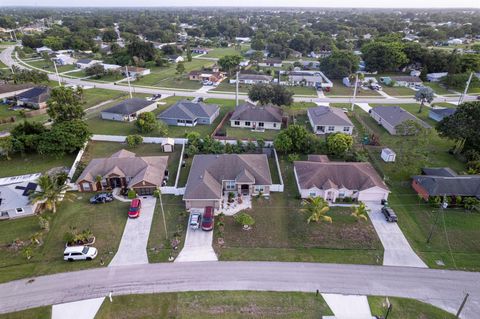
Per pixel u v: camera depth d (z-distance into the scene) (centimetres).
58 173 5453
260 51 17512
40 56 17312
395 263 3784
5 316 3125
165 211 4681
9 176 5566
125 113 8156
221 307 3200
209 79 12569
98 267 3697
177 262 3769
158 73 13988
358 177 5019
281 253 3922
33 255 3872
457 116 5969
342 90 11588
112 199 4941
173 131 7644
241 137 7281
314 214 4259
